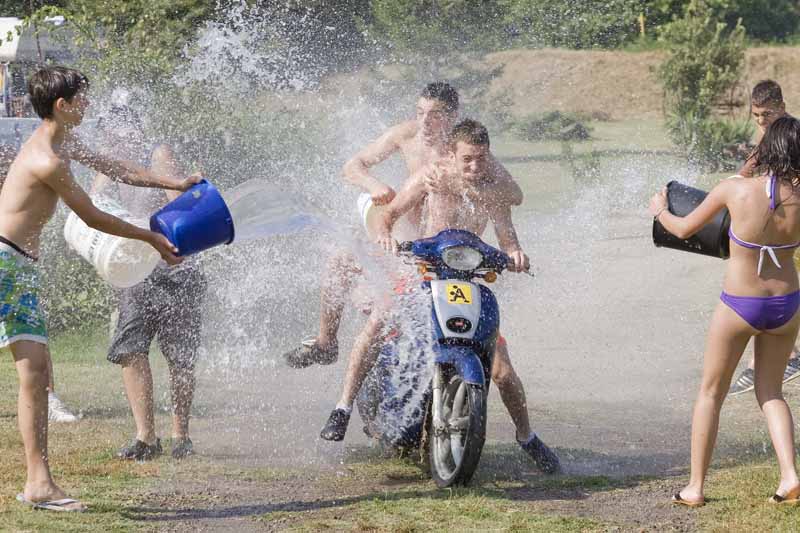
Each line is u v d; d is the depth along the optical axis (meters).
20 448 10.52
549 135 57.31
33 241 8.59
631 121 67.25
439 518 8.59
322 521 8.50
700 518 8.61
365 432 10.98
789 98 73.00
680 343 17.58
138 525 8.32
